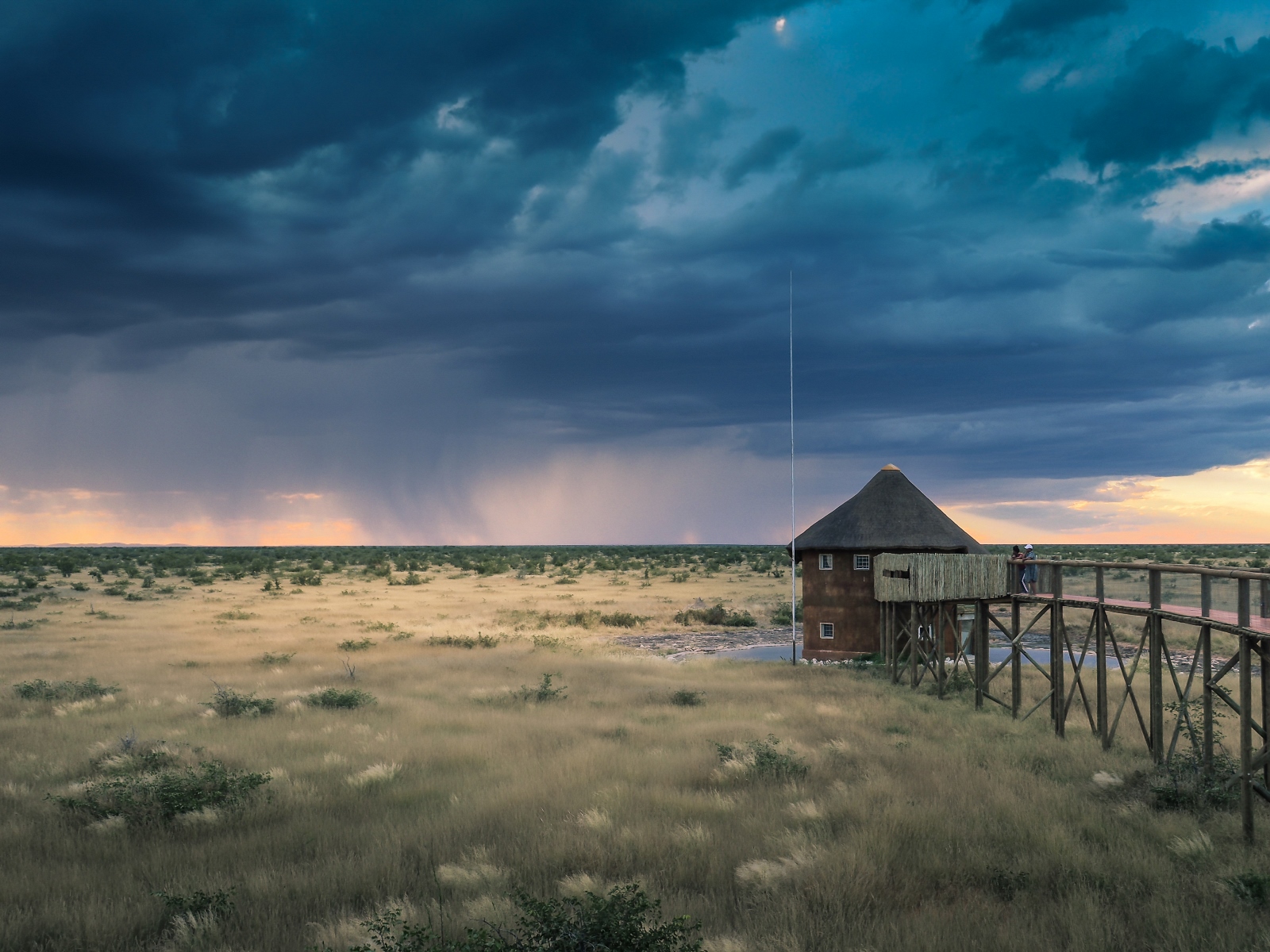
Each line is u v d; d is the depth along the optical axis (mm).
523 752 18609
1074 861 11586
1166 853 12172
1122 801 14773
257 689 27422
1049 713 24453
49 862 11758
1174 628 47281
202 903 9922
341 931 8992
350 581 91062
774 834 12750
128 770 16469
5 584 78062
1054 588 22078
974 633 26500
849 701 26266
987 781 15820
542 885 10812
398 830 13008
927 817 13297
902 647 32625
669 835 12602
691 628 53031
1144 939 9211
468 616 55000
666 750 18734
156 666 32625
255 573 100188
